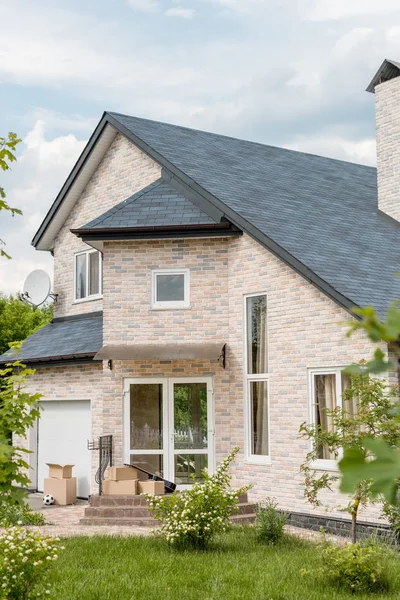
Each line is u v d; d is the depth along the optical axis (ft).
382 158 71.87
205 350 59.47
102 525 53.47
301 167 79.87
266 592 32.91
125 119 75.20
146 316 62.34
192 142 75.82
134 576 35.70
